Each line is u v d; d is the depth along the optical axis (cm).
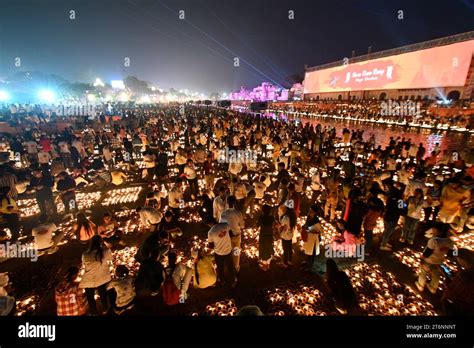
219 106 8350
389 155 1202
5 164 952
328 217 829
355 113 4281
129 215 888
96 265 445
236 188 768
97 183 1160
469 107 2862
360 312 480
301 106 6462
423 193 734
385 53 4569
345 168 887
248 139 1719
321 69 6712
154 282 471
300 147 1288
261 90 12300
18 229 737
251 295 524
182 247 693
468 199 718
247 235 750
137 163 1534
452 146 1916
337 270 465
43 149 1415
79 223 634
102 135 1892
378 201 612
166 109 6397
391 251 665
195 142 1661
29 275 589
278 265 612
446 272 570
